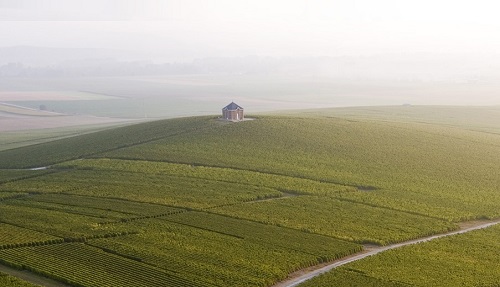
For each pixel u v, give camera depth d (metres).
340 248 99.88
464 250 100.62
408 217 118.38
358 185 138.88
